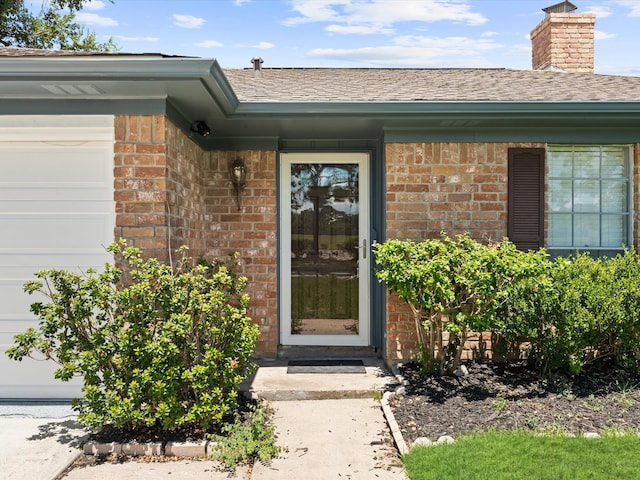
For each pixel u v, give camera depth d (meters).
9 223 4.95
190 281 4.18
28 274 4.96
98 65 4.09
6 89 4.51
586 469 3.38
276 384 5.32
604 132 5.94
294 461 3.78
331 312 6.67
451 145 5.87
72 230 4.94
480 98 5.58
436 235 5.86
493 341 5.70
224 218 6.45
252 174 6.43
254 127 5.97
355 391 5.11
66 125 4.82
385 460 3.78
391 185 5.86
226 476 3.56
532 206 5.91
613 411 4.34
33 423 4.42
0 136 4.86
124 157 4.68
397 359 5.90
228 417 4.43
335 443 4.08
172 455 3.88
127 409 3.86
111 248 4.15
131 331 3.99
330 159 6.68
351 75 8.12
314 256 6.71
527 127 5.88
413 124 5.77
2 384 4.98
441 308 4.92
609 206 6.17
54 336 4.16
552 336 5.03
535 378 5.16
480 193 5.88
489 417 4.30
